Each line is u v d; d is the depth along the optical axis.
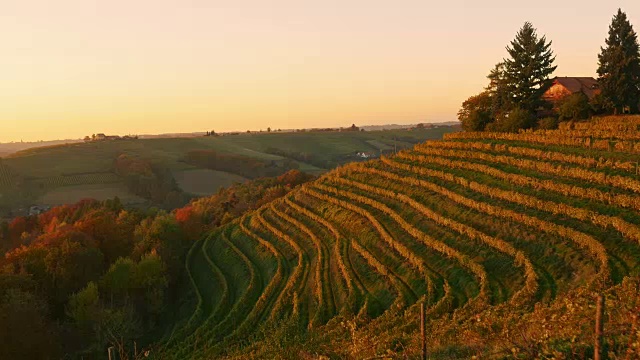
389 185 63.09
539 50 78.00
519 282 32.59
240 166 186.62
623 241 31.78
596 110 70.00
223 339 43.31
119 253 80.19
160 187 156.25
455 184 53.59
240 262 66.25
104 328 52.91
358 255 48.62
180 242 87.50
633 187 38.03
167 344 49.31
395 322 32.00
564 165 47.06
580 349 13.68
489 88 88.56
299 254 56.59
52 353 48.38
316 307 42.34
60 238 69.69
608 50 71.94
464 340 19.39
